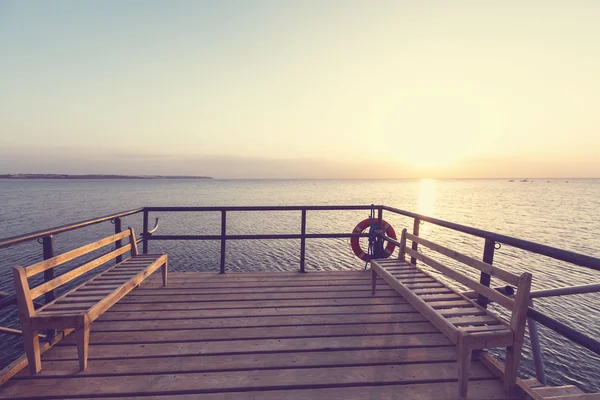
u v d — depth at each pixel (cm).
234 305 409
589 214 5316
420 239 417
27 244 2617
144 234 545
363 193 11438
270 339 324
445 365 281
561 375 1109
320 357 292
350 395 242
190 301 422
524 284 237
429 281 374
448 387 253
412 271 409
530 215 5091
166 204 6309
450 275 340
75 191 12506
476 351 295
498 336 239
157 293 451
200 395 241
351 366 279
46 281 303
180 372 267
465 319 274
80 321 266
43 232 302
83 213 4594
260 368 274
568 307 1566
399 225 3894
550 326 211
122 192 11644
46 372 265
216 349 303
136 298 432
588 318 1455
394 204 6762
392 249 596
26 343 260
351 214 4900
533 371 1127
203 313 384
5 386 247
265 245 2727
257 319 369
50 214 4466
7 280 1709
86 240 2802
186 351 299
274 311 392
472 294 334
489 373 271
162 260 475
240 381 256
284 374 266
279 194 10350
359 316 378
